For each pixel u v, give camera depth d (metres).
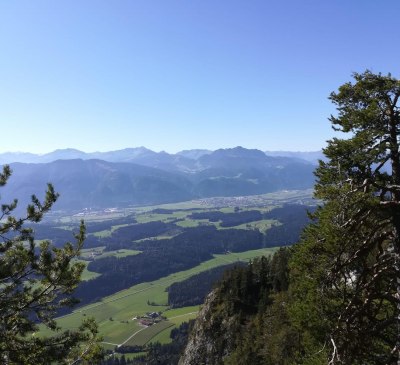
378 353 15.41
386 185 14.15
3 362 12.21
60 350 12.92
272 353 42.41
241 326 68.56
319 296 15.73
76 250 14.19
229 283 81.12
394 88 14.77
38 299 13.26
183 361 78.38
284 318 41.94
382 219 15.09
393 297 14.44
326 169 16.12
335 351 13.90
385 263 14.68
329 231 15.11
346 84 16.23
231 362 59.88
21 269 12.92
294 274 18.75
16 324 12.72
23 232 13.49
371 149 14.89
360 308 14.69
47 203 14.04
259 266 85.12
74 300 13.77
